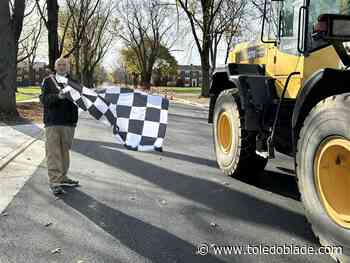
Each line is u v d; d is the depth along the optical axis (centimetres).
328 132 404
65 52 4325
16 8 1606
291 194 611
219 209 544
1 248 421
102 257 403
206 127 1448
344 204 392
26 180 667
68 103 602
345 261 378
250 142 665
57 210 530
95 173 722
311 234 463
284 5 596
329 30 447
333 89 454
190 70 10819
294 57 568
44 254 409
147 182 670
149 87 6291
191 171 748
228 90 731
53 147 598
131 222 493
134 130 585
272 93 620
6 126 1310
